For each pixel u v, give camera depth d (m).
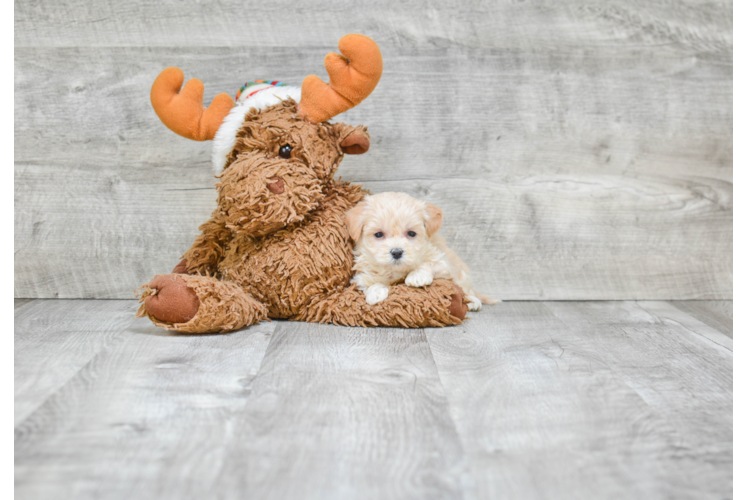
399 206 1.69
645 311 1.99
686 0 2.03
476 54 2.02
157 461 0.98
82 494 0.89
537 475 0.96
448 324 1.74
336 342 1.58
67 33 1.98
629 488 0.93
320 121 1.72
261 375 1.34
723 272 2.13
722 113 2.08
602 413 1.18
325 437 1.06
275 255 1.70
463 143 2.06
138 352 1.49
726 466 1.00
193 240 2.09
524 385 1.31
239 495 0.89
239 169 1.63
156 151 2.04
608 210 2.11
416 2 1.99
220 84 2.01
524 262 2.11
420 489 0.91
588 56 2.04
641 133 2.08
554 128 2.06
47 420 1.12
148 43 1.99
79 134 2.03
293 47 2.00
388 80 2.02
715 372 1.42
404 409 1.18
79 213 2.07
